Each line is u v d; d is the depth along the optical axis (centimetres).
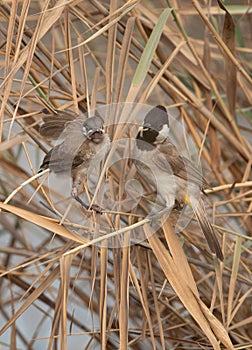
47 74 478
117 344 494
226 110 490
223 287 490
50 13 462
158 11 493
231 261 485
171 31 492
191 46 481
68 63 473
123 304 457
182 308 492
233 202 492
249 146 493
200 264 479
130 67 491
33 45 459
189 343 487
